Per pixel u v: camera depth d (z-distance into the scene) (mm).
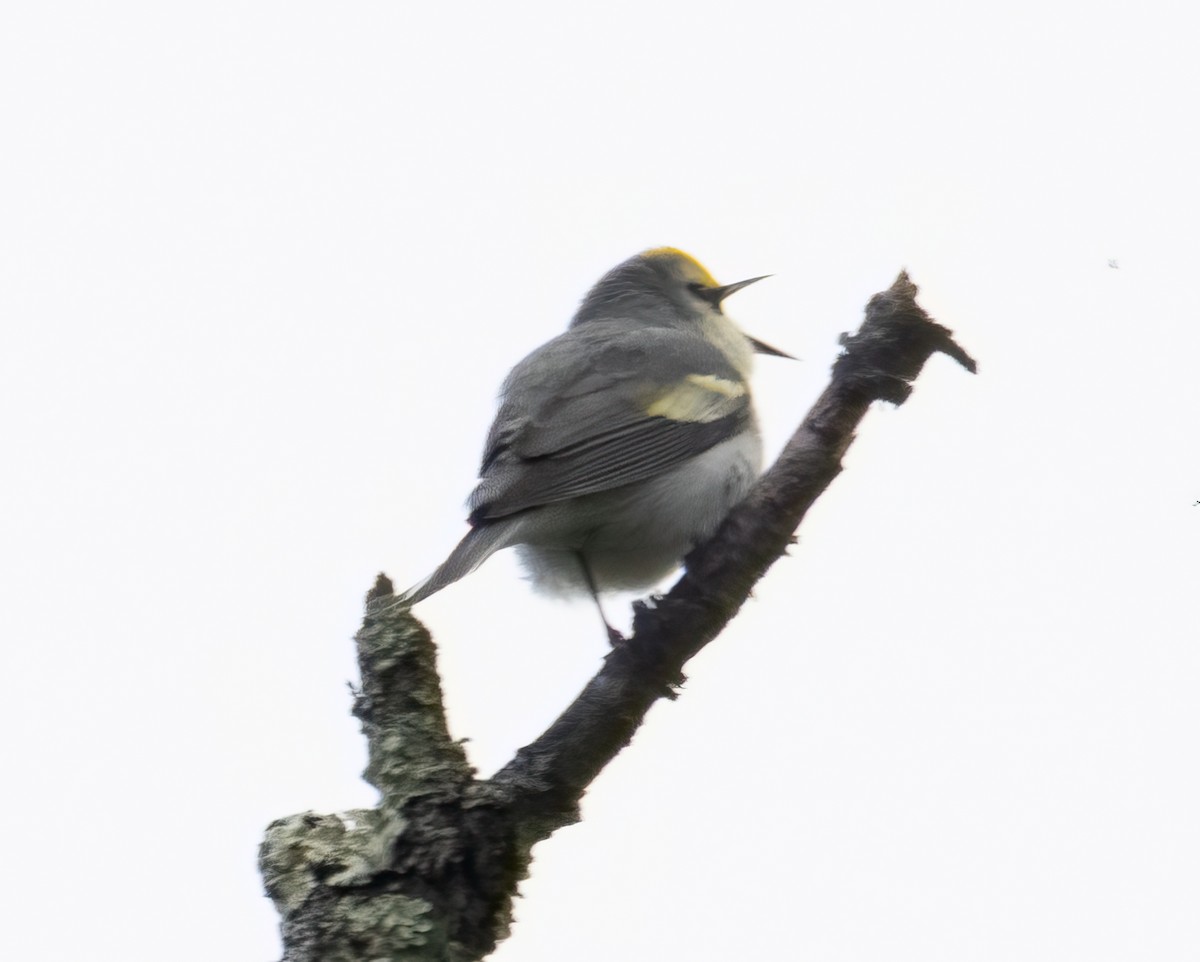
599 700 9867
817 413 11164
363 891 8805
